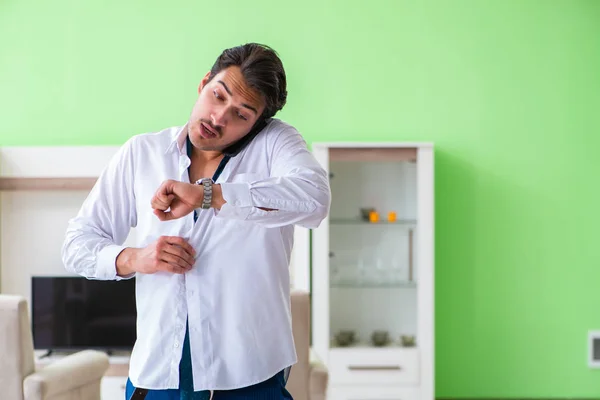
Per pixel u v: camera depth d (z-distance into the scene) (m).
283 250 1.55
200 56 4.95
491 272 5.00
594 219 5.00
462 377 5.02
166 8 4.94
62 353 4.79
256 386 1.51
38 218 4.82
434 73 4.98
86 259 1.52
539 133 5.00
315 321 4.57
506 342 5.00
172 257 1.44
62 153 4.66
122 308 4.72
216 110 1.45
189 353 1.49
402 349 4.56
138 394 1.51
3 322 2.96
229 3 4.94
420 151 4.56
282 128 1.59
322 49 4.96
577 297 5.00
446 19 4.98
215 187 1.37
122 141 4.96
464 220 5.00
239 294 1.49
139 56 4.95
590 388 5.00
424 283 4.57
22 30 4.93
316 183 1.46
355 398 4.57
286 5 4.95
